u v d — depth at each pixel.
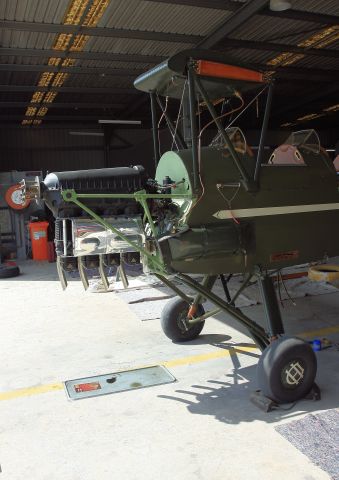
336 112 14.23
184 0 5.58
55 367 3.41
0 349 3.85
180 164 2.87
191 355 3.55
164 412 2.67
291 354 2.63
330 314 4.49
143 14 6.02
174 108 10.38
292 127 16.20
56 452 2.31
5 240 9.61
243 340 3.86
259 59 8.49
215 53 2.68
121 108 11.83
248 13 5.85
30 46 7.08
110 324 4.43
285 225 3.09
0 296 5.94
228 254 2.88
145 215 2.93
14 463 2.23
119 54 7.61
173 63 2.66
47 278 7.15
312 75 9.52
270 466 2.10
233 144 3.08
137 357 3.55
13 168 13.15
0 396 2.96
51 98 10.53
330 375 3.07
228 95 3.38
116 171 2.85
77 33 6.39
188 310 3.81
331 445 2.22
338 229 3.38
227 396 2.84
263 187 2.99
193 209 2.78
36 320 4.68
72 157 13.66
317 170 3.27
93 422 2.59
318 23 6.66
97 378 3.18
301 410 2.62
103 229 2.75
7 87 9.20
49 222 9.66
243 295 5.25
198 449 2.27
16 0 5.43
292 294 5.19
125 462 2.20
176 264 2.76
